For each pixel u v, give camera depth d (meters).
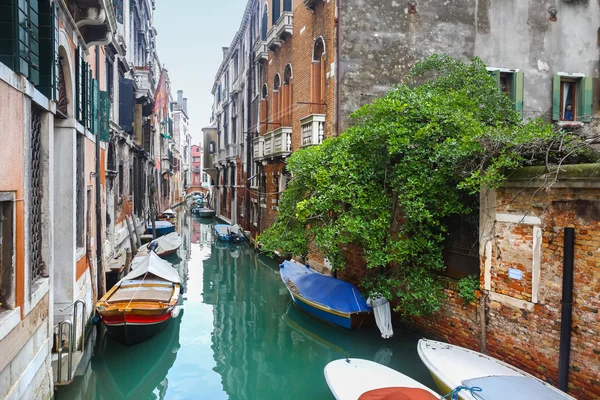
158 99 19.91
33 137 5.61
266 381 7.83
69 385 6.49
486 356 6.32
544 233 5.78
